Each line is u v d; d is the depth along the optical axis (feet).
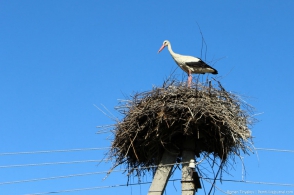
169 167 36.68
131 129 37.11
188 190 35.14
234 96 38.34
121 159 38.45
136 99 38.52
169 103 36.55
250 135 37.45
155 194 35.91
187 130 36.14
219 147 37.22
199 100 36.55
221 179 37.27
